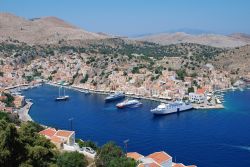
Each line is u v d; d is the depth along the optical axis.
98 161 140.75
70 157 128.12
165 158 196.12
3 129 86.75
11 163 82.50
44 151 90.56
